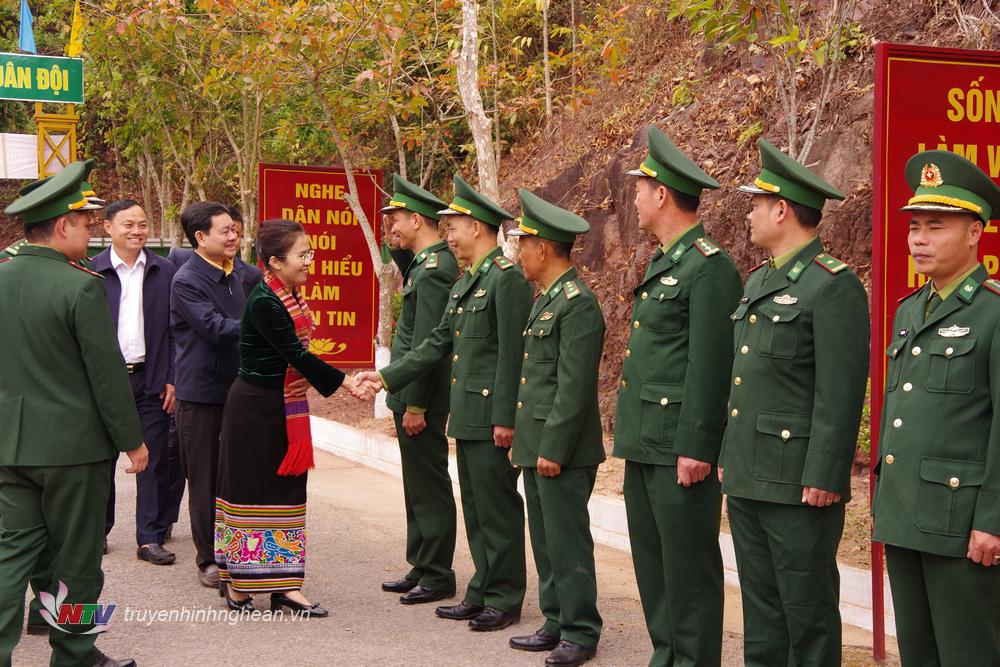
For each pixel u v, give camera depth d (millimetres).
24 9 10172
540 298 4531
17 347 3896
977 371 2953
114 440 4008
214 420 5469
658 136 4004
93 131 15633
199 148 13391
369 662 4371
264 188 8977
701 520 3855
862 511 5543
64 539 3969
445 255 5344
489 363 4809
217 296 5594
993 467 2838
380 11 8070
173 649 4520
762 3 5742
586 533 4402
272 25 8117
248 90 9273
